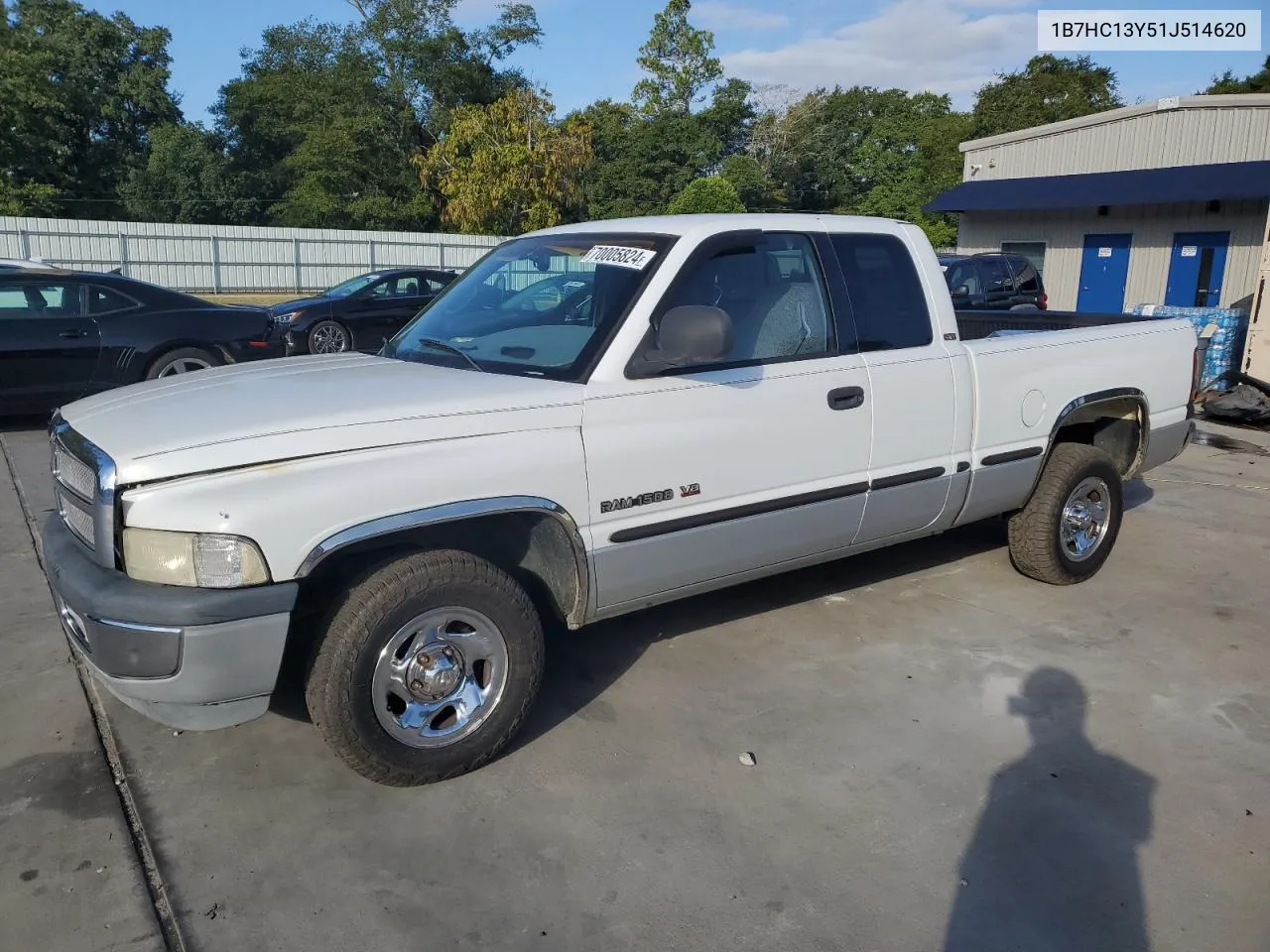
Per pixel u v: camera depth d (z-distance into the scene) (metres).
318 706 3.00
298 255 34.41
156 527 2.75
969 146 22.77
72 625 3.09
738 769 3.40
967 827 3.08
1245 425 10.51
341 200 46.44
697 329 3.31
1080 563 5.22
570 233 4.16
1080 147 20.56
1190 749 3.57
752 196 49.97
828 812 3.15
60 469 3.31
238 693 2.88
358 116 46.16
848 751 3.53
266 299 31.73
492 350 3.73
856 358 4.08
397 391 3.25
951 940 2.58
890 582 5.27
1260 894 2.77
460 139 37.09
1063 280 21.22
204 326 9.51
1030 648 4.44
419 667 3.13
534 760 3.44
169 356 9.34
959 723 3.74
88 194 50.44
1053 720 3.77
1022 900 2.74
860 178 55.16
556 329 3.66
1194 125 18.62
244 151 55.28
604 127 50.59
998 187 21.66
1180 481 7.85
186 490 2.76
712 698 3.91
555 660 4.23
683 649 4.37
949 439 4.43
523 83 51.38
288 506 2.82
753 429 3.73
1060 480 5.01
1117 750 3.56
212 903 2.68
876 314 4.21
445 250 36.53
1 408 8.66
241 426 2.91
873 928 2.62
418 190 47.38
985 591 5.16
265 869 2.83
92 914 2.62
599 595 3.48
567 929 2.61
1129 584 5.31
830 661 4.27
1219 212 18.23
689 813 3.13
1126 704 3.91
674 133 48.47
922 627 4.66
